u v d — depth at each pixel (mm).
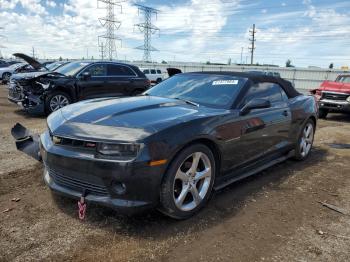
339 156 6043
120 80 10336
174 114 3316
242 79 4234
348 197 4074
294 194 4082
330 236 3104
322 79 42094
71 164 2914
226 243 2887
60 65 10586
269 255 2742
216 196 3869
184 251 2729
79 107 3602
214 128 3381
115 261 2555
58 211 3270
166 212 3086
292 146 5172
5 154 5043
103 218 3164
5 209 3273
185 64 56500
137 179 2785
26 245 2699
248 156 4027
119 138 2807
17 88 8891
